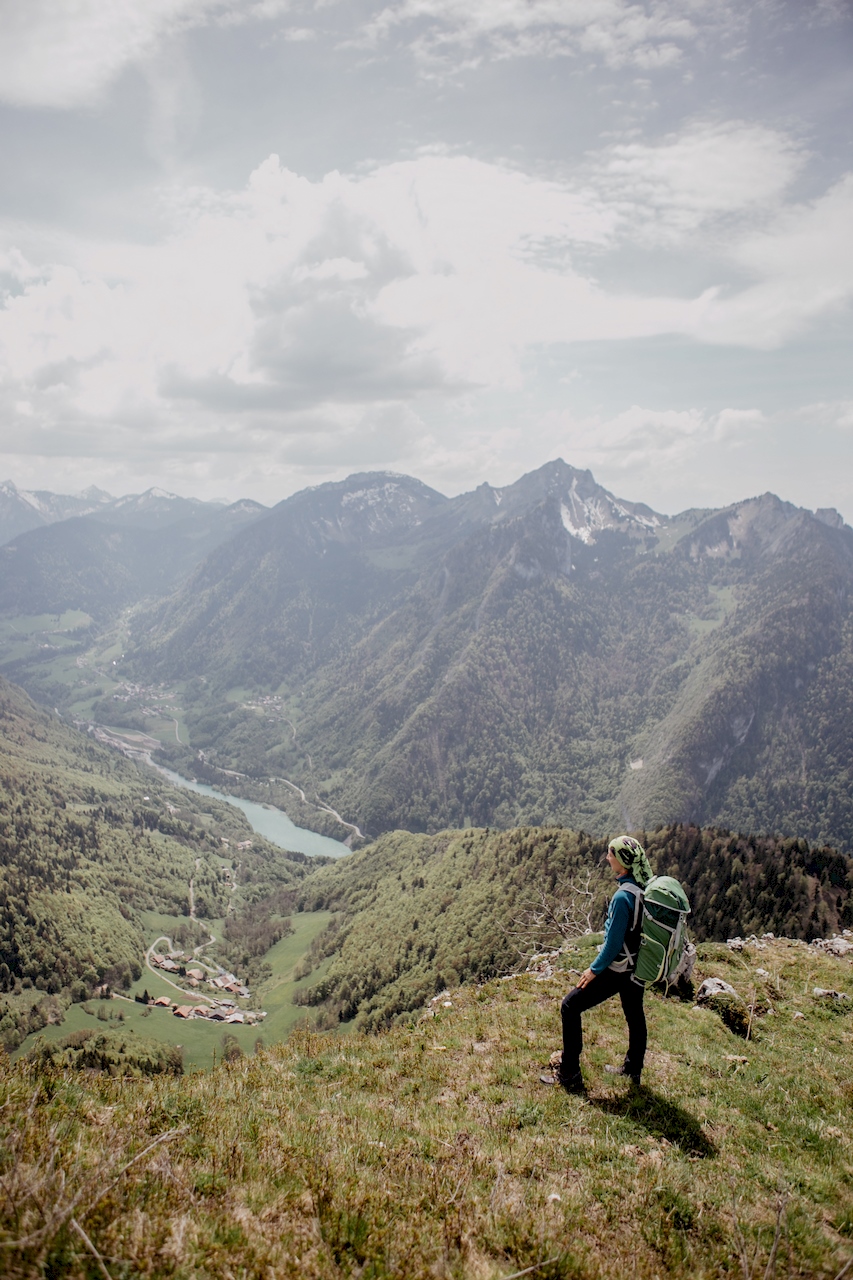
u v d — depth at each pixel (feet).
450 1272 22.02
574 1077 38.88
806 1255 24.98
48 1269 18.98
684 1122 35.55
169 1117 31.37
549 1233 24.57
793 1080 42.68
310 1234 22.95
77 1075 35.76
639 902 35.65
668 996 56.75
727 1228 26.48
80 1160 24.41
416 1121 35.22
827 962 69.46
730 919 292.81
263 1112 34.45
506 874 468.75
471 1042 48.39
